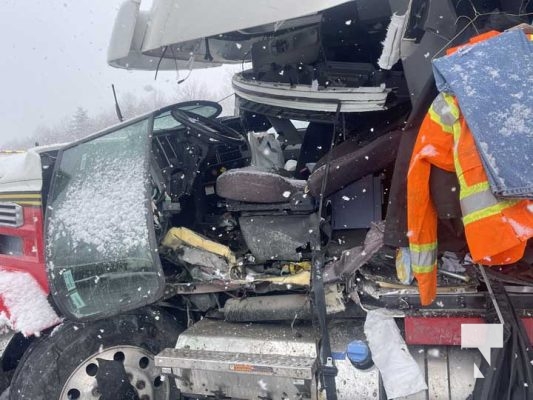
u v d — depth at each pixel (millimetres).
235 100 4852
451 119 2094
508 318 2361
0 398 3537
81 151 3377
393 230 2471
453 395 2514
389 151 2891
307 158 3869
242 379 2736
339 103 3295
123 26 4023
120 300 3033
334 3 2812
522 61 2020
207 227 3611
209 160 3799
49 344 3113
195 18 3209
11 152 4590
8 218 3611
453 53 2135
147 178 3053
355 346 2594
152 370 3279
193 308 3367
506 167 1916
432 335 2547
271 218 3098
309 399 2648
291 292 3043
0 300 3246
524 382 2258
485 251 1983
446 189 2193
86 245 3102
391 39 2682
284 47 3643
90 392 3123
